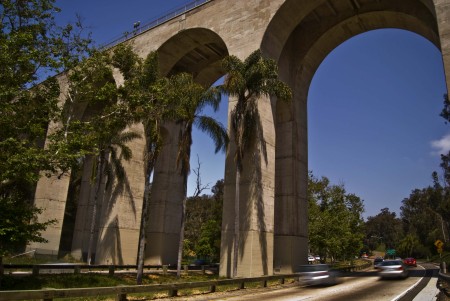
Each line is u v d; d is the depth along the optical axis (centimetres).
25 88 1650
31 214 1535
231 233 2409
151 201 3619
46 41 1722
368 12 2872
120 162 3158
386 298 1343
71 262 3556
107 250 2994
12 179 1529
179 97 2183
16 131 1585
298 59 3159
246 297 1423
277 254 2841
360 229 5188
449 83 1772
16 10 1634
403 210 10644
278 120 3122
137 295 1427
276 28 2720
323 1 2647
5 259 2872
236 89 2281
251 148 2462
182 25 3192
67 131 1723
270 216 2473
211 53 3672
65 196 4056
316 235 4147
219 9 2973
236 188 2242
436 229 7925
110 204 3109
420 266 5075
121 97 2045
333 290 1684
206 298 1383
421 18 2616
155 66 2269
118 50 2262
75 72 1839
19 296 951
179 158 2309
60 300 1348
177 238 3594
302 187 3016
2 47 1492
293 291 1672
